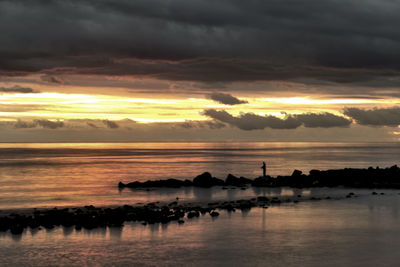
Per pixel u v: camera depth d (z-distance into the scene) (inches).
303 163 6446.9
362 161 6998.0
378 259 1392.7
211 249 1502.2
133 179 3993.6
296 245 1549.0
